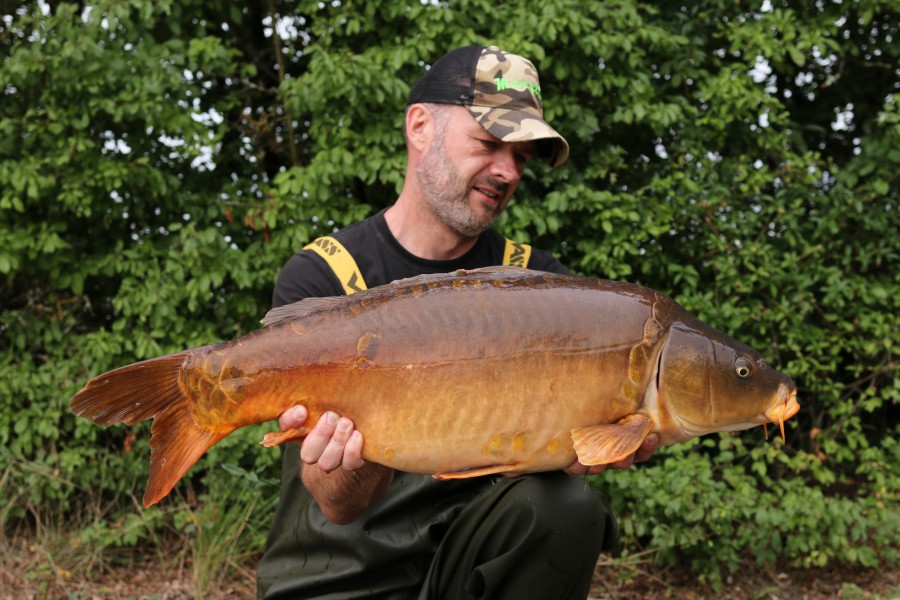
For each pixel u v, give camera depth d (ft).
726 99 14.79
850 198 14.82
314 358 5.52
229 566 13.48
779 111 16.69
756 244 14.60
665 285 15.33
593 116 14.78
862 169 15.21
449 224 7.75
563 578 6.46
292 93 14.38
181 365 5.56
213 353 5.54
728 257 14.42
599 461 5.22
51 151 14.32
